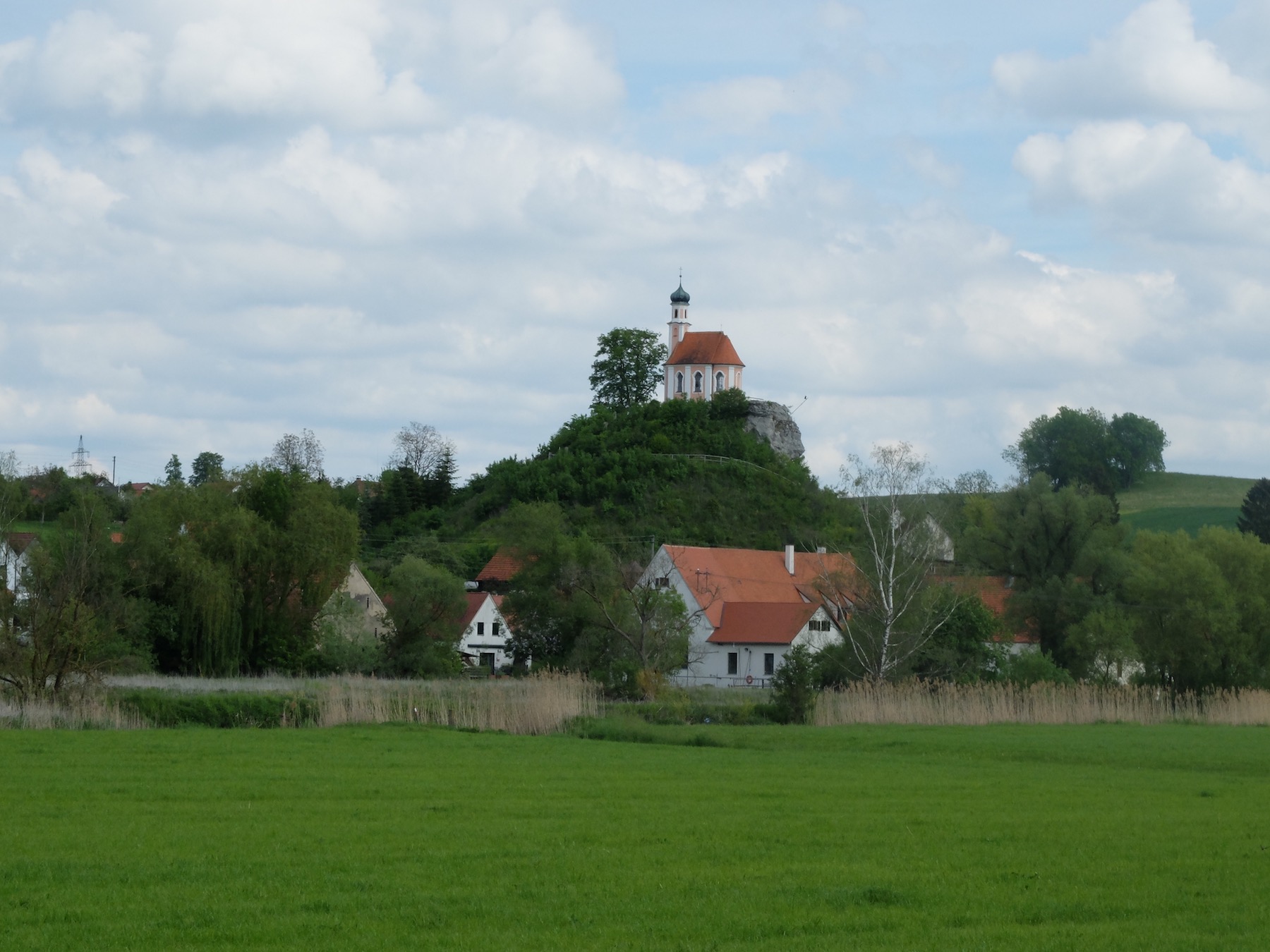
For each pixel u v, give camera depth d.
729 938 20.06
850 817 33.28
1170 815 34.91
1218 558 125.94
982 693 82.38
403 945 19.31
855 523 131.62
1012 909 22.45
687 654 116.56
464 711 68.94
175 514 113.00
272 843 27.92
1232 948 19.88
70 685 73.56
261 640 114.44
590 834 29.67
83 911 21.19
